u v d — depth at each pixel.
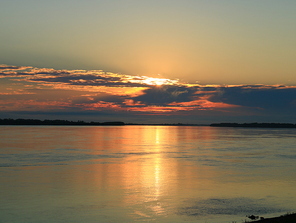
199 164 62.34
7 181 44.97
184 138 154.12
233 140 137.38
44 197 36.84
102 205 33.97
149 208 33.09
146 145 106.94
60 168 56.19
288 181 46.00
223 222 28.92
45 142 114.81
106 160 67.12
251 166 60.09
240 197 37.06
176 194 38.38
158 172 52.94
